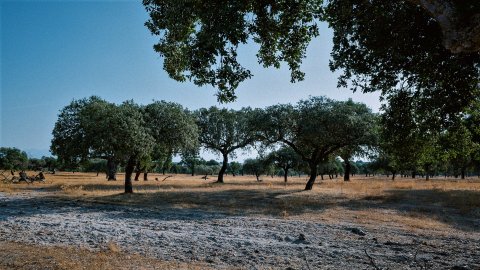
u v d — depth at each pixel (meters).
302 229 15.81
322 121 33.28
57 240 12.77
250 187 39.66
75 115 32.47
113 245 11.59
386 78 10.14
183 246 12.20
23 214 19.59
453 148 12.55
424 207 23.58
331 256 11.14
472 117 11.71
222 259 10.59
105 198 27.36
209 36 7.70
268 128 35.72
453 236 14.78
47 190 35.78
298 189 36.03
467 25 4.95
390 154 13.03
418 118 10.91
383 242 13.37
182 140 31.52
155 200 26.23
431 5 5.35
